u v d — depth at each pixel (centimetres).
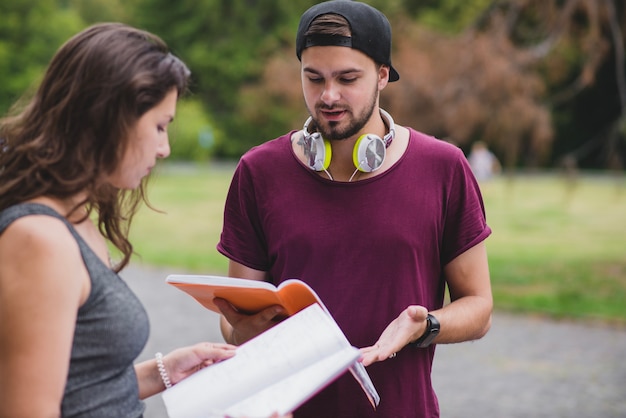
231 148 3934
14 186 150
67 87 152
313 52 196
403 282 208
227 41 3969
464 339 212
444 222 218
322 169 209
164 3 3956
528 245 1262
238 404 158
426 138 219
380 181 210
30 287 141
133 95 152
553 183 2477
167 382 181
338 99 197
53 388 141
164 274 1023
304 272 211
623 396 543
